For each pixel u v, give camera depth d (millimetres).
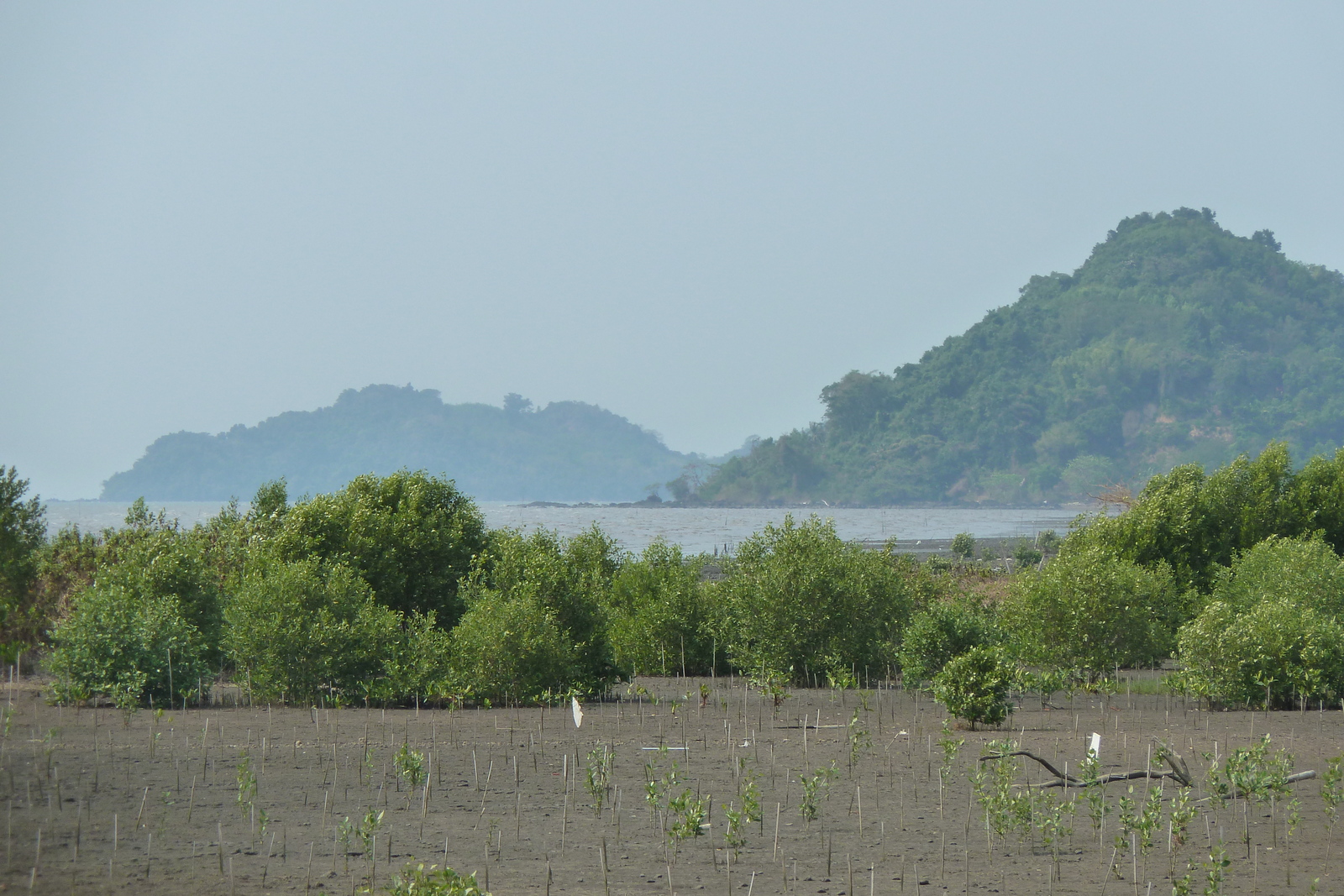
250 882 24141
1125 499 147500
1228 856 27859
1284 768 32938
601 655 62031
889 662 69125
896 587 72500
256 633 53969
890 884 25172
